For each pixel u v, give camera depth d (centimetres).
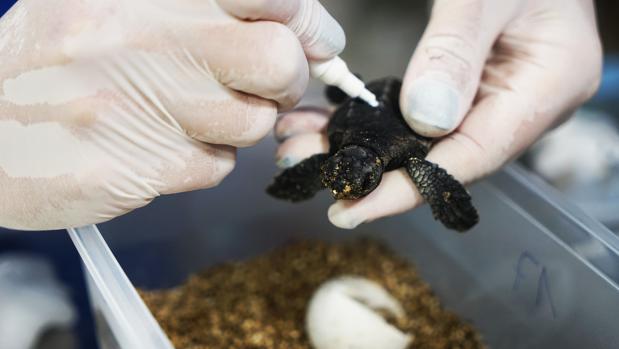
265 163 36
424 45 30
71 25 25
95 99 26
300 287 36
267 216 38
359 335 32
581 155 40
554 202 31
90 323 37
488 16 30
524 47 32
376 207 28
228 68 26
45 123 26
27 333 35
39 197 27
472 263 35
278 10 25
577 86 32
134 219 34
